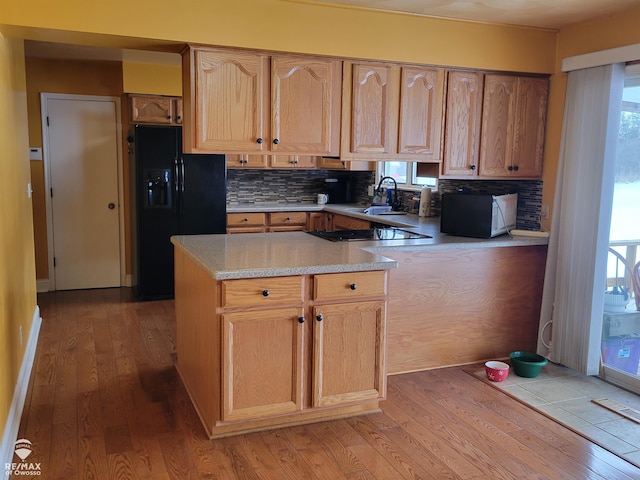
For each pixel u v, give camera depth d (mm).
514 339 3979
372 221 4957
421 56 3588
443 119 3770
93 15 2859
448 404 3219
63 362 3793
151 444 2727
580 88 3607
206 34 3088
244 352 2727
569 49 3811
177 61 5457
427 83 3684
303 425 2951
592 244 3541
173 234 5473
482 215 3797
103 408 3109
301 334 2818
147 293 5488
